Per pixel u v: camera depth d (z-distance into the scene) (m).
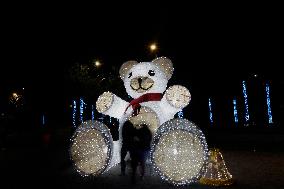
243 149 13.86
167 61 9.54
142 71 9.02
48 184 7.78
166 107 8.61
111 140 7.91
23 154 14.92
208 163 7.50
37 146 18.66
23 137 21.77
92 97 23.36
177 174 7.39
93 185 7.52
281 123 23.50
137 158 7.99
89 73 23.02
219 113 28.42
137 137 8.09
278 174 8.31
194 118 29.23
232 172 8.69
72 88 23.17
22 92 24.03
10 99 24.05
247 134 21.08
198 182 7.58
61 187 7.42
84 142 8.07
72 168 9.88
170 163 7.38
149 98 8.70
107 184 7.57
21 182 8.14
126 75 9.47
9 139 21.34
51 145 19.02
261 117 25.88
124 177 8.28
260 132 21.62
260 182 7.47
